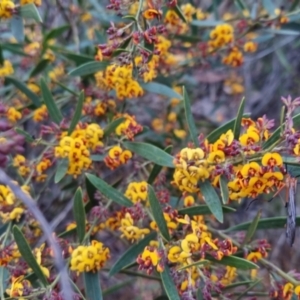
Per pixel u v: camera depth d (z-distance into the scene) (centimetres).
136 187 92
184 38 112
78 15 120
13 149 84
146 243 91
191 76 129
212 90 148
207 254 87
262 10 116
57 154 92
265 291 102
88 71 98
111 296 127
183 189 87
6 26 122
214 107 140
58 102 111
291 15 110
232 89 142
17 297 84
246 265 86
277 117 150
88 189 95
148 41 91
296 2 113
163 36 109
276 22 110
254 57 137
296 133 81
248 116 89
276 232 139
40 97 114
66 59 116
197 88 144
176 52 117
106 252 89
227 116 149
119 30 92
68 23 121
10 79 107
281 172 82
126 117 96
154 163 97
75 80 113
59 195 121
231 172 83
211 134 89
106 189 91
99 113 104
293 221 83
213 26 114
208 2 136
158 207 86
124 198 91
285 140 82
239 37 111
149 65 97
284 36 138
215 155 84
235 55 111
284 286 89
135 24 93
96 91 104
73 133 94
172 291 85
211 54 114
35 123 121
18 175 100
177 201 95
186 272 86
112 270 90
